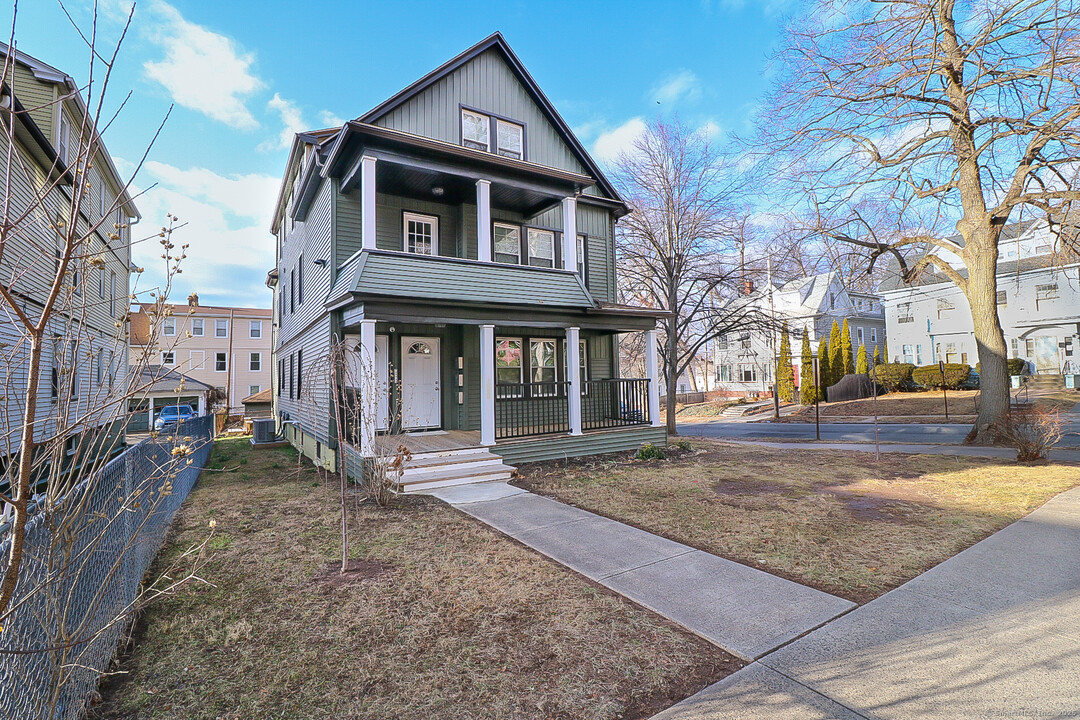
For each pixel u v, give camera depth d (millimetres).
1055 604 3793
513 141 12039
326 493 7848
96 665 2945
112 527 3465
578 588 4227
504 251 12039
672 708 2727
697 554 5027
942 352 29516
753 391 36000
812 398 27062
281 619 3748
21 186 9000
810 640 3363
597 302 11375
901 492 7422
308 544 5363
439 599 4047
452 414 11219
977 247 11844
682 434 18500
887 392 27812
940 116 11188
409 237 11000
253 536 5660
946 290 29203
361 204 10094
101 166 14789
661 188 17672
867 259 13797
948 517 6109
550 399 11977
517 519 6277
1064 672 2916
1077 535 5363
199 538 5633
